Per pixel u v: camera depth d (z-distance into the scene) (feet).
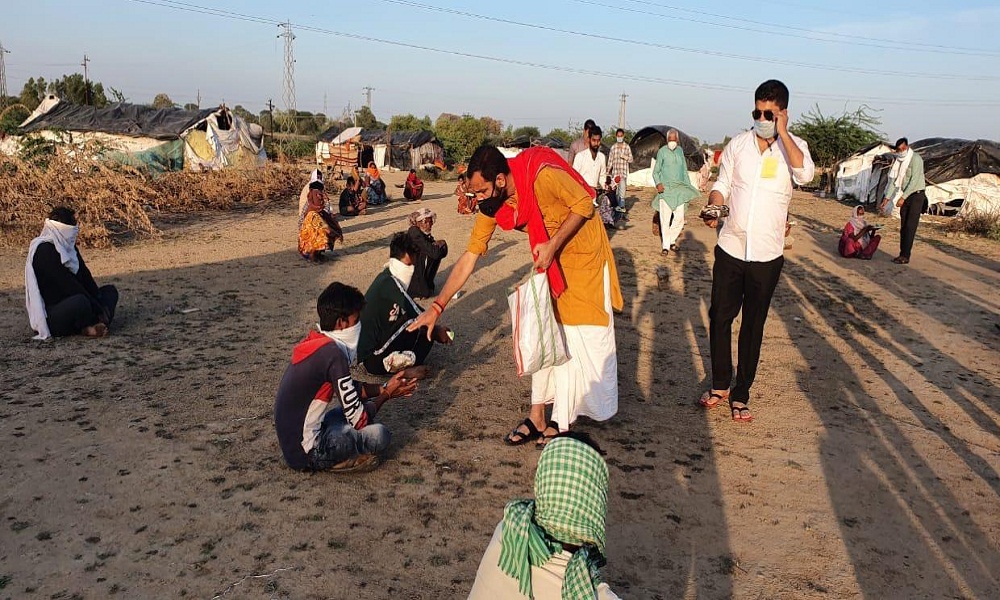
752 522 13.23
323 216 34.37
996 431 17.90
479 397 18.69
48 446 14.73
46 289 21.34
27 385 17.88
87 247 35.29
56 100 86.79
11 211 36.96
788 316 28.27
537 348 14.75
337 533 12.21
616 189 51.67
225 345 21.58
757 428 17.47
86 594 10.40
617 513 13.30
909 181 39.22
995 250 46.57
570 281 15.66
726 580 11.50
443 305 15.46
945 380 21.62
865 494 14.42
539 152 14.61
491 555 7.22
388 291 19.49
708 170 79.92
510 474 14.62
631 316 27.35
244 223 46.37
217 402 17.31
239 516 12.56
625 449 16.01
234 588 10.68
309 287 29.27
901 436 17.30
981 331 27.43
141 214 38.58
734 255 17.30
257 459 14.64
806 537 12.80
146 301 26.11
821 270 37.45
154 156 75.92
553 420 16.08
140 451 14.70
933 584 11.62
